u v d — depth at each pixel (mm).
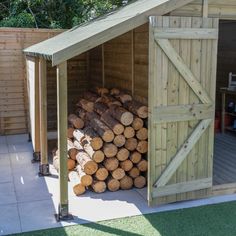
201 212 4922
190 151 5188
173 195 5199
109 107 6270
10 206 5141
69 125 7031
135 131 5711
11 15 12789
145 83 5766
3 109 8930
